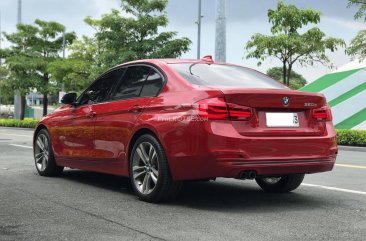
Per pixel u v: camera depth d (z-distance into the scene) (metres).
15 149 12.72
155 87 5.68
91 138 6.51
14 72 36.53
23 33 36.72
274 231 4.24
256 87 5.58
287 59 21.50
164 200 5.45
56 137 7.32
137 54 27.12
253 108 5.07
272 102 5.14
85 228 4.30
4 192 6.09
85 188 6.47
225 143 4.86
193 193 6.14
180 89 5.34
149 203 5.45
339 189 6.57
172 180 5.29
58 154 7.29
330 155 5.48
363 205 5.46
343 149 16.06
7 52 37.28
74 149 6.91
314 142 5.33
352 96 25.80
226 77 5.73
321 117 5.51
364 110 25.55
